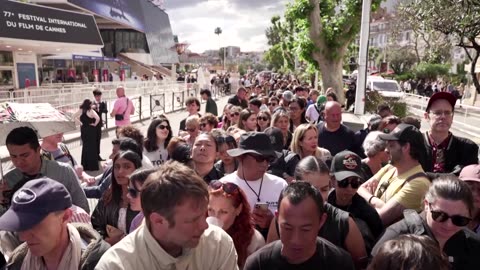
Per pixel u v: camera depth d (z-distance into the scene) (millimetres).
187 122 5625
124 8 55344
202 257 1787
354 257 2379
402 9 6316
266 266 2018
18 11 17594
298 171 2787
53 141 4469
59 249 2025
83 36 21766
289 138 5598
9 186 3205
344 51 14062
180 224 1582
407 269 1370
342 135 5066
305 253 1938
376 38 62875
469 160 3631
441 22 5055
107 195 3184
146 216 1640
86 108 8734
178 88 27297
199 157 3830
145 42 63125
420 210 2697
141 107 18734
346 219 2418
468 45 5160
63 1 40438
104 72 43000
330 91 8930
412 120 4637
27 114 3900
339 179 2705
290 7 13859
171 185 1576
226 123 7816
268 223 2863
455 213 2035
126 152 3154
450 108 3646
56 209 1948
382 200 3014
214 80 35656
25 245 2148
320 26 13641
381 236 2297
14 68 21391
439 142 3709
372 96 15148
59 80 35594
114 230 3012
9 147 3125
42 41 18594
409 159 2902
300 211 1880
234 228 2496
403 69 48250
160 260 1655
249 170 3158
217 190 2453
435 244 1521
